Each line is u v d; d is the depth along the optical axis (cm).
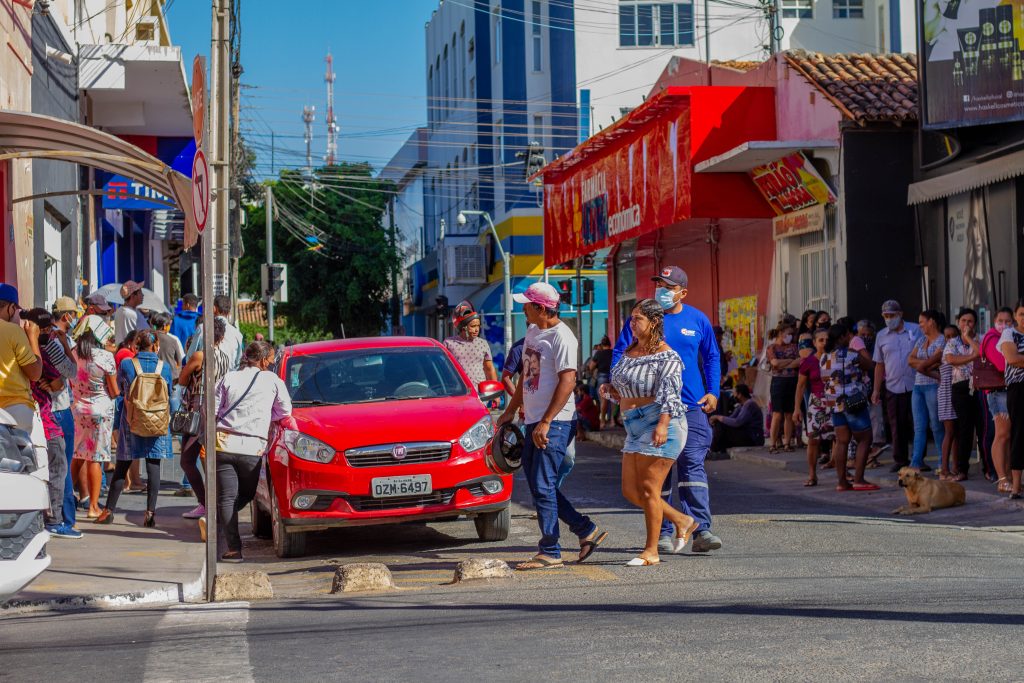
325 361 1294
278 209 6762
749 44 5231
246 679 614
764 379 2503
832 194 2195
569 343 1021
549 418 1014
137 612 885
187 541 1262
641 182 2794
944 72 1855
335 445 1138
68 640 759
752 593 841
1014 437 1355
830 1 5238
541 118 5578
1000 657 609
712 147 2458
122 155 1390
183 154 2734
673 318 1079
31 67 1792
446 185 6919
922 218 2122
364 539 1295
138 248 3862
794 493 1590
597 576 962
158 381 1372
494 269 5806
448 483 1150
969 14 1823
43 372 1181
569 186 3528
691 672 598
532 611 797
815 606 773
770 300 2656
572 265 3903
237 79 2770
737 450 2138
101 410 1442
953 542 1114
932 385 1634
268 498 1226
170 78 2269
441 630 738
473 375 1466
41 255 1912
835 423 1578
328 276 6838
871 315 2138
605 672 605
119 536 1289
